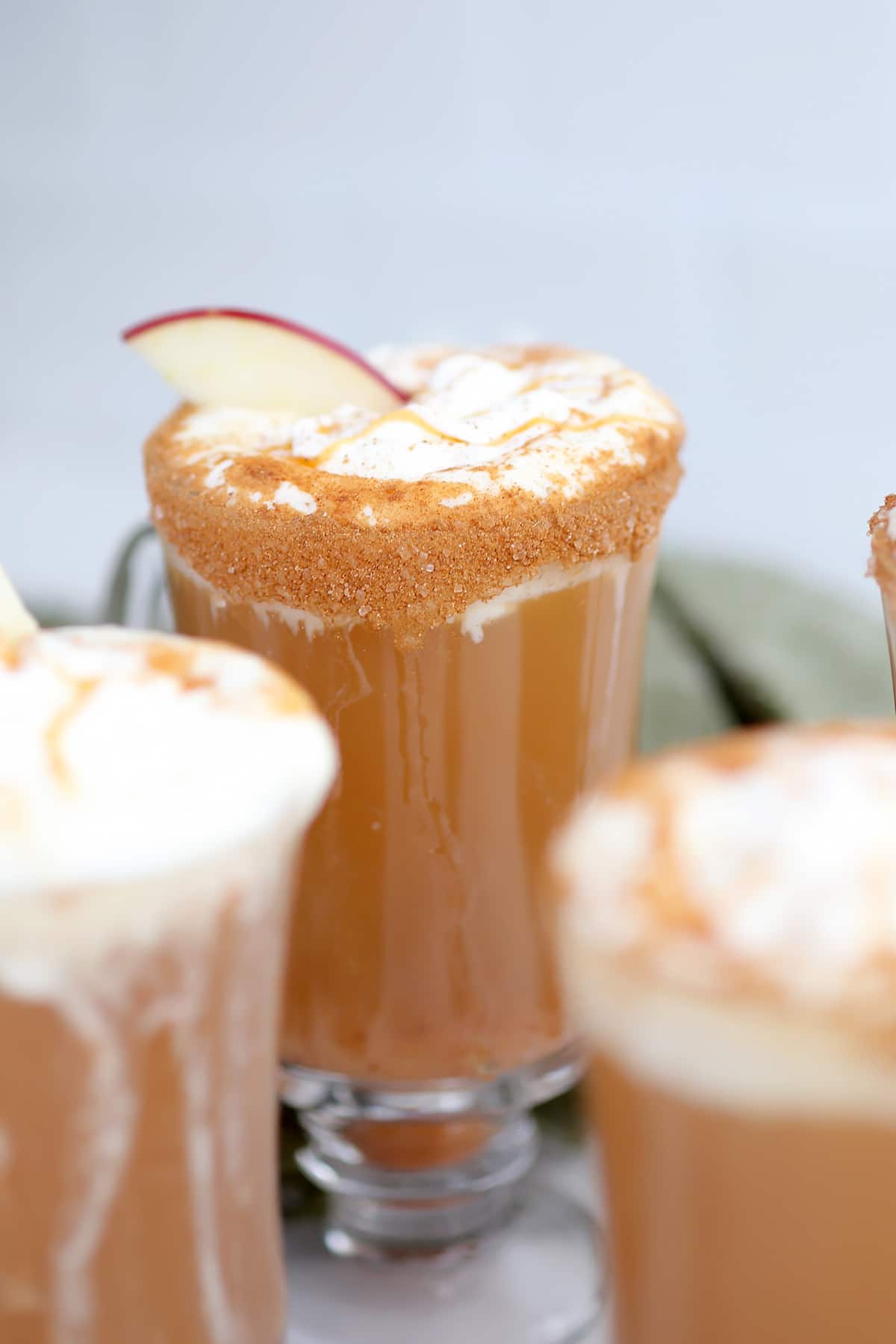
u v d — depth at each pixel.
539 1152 0.54
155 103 1.10
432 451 0.47
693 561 0.61
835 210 1.01
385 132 1.08
